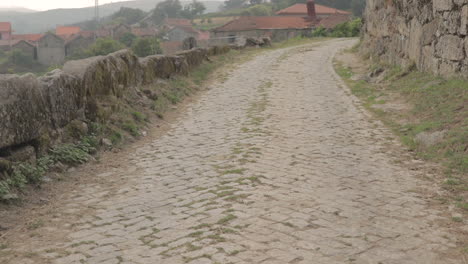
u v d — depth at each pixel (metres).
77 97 8.09
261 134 8.92
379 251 4.18
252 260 4.03
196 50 17.70
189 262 4.03
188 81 15.02
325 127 9.47
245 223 4.81
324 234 4.54
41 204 5.66
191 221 4.95
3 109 5.84
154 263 4.06
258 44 27.25
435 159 7.00
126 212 5.36
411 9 13.60
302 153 7.59
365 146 8.05
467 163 6.52
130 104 10.31
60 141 7.35
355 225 4.75
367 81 14.45
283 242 4.37
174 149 8.20
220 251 4.21
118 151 8.05
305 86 14.28
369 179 6.27
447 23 10.91
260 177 6.36
